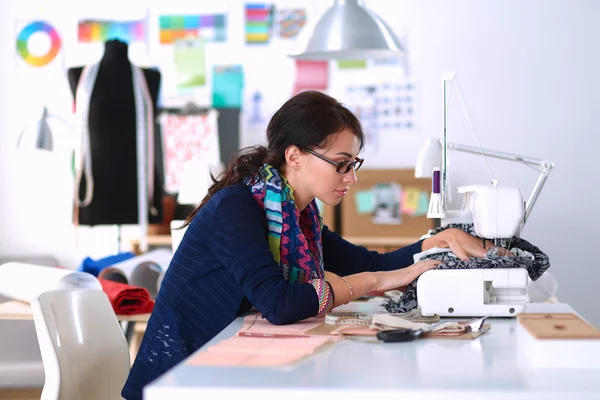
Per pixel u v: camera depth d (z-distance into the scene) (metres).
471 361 1.44
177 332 2.01
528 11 5.50
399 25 5.59
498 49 5.52
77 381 2.29
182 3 5.76
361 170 5.32
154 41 5.78
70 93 5.79
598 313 5.49
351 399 1.20
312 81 5.69
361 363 1.42
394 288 2.02
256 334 1.74
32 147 5.16
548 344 1.38
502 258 2.02
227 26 5.74
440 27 5.56
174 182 5.53
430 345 1.62
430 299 2.01
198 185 4.75
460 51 5.55
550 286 2.96
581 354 1.37
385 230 5.31
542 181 2.59
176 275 2.04
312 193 2.12
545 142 5.50
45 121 5.21
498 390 1.20
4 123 5.80
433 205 2.24
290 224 2.07
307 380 1.28
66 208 5.79
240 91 5.72
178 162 5.53
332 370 1.36
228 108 5.60
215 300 2.02
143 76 5.18
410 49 5.59
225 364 1.40
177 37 5.77
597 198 5.48
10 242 5.83
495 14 5.52
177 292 2.03
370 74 5.64
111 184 5.08
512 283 1.99
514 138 5.53
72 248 5.81
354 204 5.33
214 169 4.76
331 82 5.69
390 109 5.63
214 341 1.68
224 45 5.74
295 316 1.88
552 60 5.49
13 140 5.80
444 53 5.57
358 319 1.93
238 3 5.73
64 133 5.30
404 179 5.29
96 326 2.39
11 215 5.82
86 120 5.08
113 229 5.79
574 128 5.48
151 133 5.21
